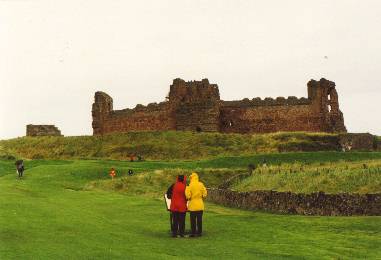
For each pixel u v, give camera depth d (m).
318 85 106.69
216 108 109.75
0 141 123.19
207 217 31.34
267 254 20.14
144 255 19.00
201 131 109.44
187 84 114.19
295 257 19.70
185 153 96.62
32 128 127.19
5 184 47.41
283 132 101.00
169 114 113.31
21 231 22.45
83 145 108.88
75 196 41.91
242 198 40.34
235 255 19.77
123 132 111.88
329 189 36.97
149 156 97.81
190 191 24.36
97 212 31.77
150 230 25.98
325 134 96.25
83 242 20.94
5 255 17.98
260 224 28.30
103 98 121.00
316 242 22.91
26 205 30.78
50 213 28.41
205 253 20.06
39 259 17.58
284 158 75.88
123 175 62.53
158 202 38.84
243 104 111.19
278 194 37.00
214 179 59.78
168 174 59.31
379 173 37.16
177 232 24.88
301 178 41.59
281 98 109.12
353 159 72.38
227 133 109.31
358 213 32.09
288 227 27.25
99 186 53.88
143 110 116.31
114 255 18.75
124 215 31.31
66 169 64.00
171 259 18.44
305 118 107.00
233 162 75.06
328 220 29.45
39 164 77.31
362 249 21.56
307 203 34.78
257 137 99.31
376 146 96.75
